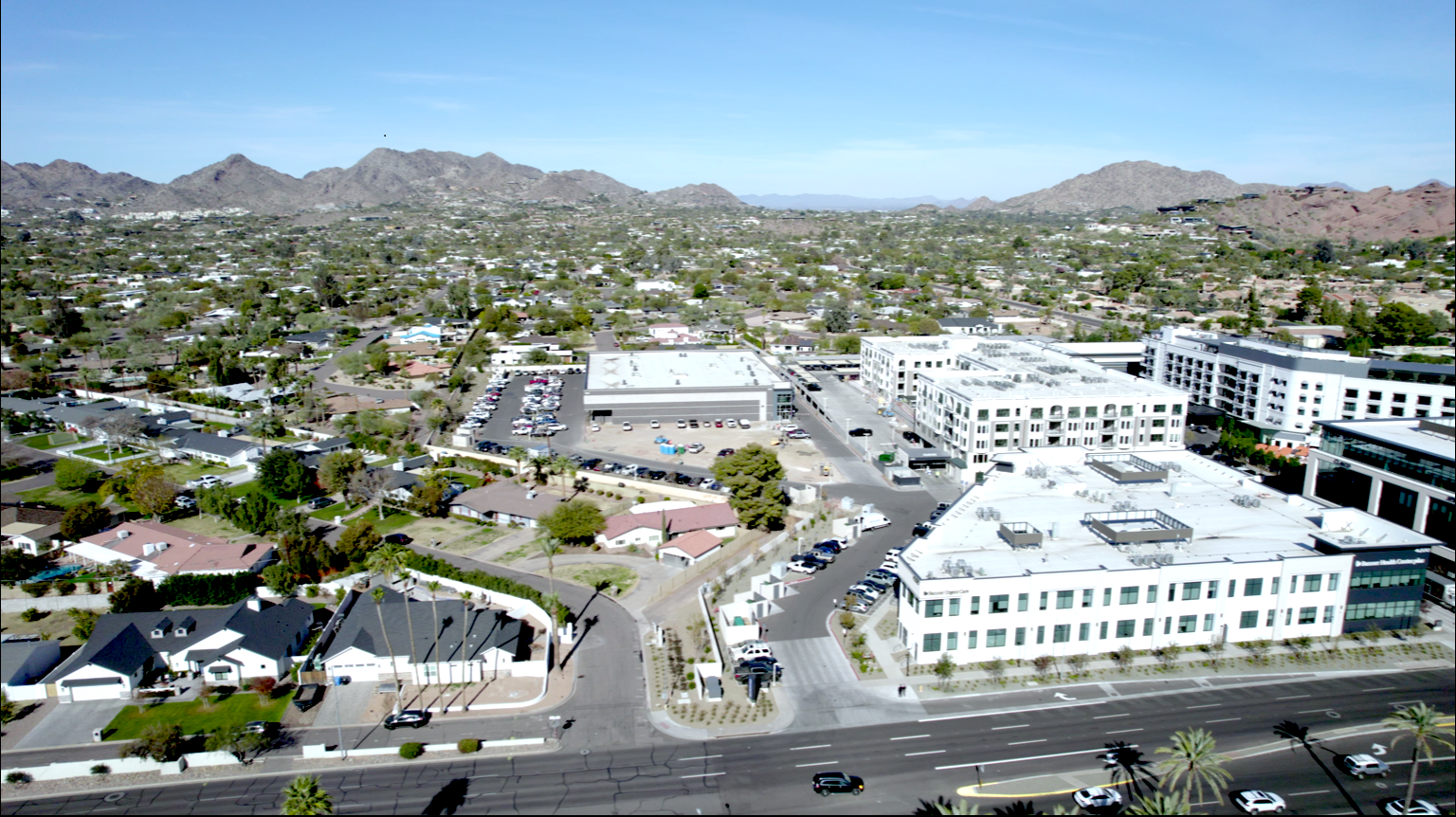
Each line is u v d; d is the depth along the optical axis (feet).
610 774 258.16
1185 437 636.07
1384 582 330.95
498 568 412.98
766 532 454.81
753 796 247.70
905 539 442.91
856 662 320.70
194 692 310.45
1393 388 558.56
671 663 323.16
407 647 318.24
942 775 255.29
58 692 306.14
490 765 263.70
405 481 514.68
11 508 461.37
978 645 315.58
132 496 476.95
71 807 248.11
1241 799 239.09
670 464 572.10
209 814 243.40
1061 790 248.73
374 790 252.42
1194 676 307.37
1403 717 239.09
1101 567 318.04
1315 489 471.21
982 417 525.75
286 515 437.17
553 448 609.83
